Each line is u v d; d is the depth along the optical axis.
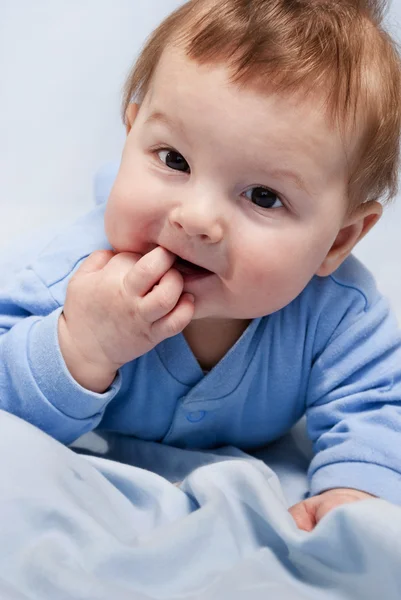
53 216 1.88
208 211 0.95
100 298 1.02
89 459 1.03
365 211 1.13
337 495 1.08
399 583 0.80
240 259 0.98
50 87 2.07
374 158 1.08
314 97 0.96
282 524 0.89
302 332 1.18
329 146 0.99
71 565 0.82
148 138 1.00
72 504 0.88
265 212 0.99
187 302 1.01
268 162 0.95
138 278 0.98
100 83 2.08
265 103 0.94
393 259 1.76
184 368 1.13
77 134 2.03
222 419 1.21
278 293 1.03
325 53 0.99
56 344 1.06
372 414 1.15
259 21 0.99
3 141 1.99
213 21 0.99
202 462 1.18
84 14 2.13
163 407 1.18
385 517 0.82
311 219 1.01
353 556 0.84
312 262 1.04
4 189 1.92
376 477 1.09
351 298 1.21
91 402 1.07
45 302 1.18
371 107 1.03
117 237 1.03
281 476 1.25
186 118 0.95
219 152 0.95
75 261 1.22
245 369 1.16
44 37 2.10
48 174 1.96
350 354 1.19
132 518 0.96
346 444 1.12
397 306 1.64
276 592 0.82
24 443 0.93
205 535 0.89
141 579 0.84
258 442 1.30
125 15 2.13
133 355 1.04
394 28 1.22
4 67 2.06
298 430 1.38
